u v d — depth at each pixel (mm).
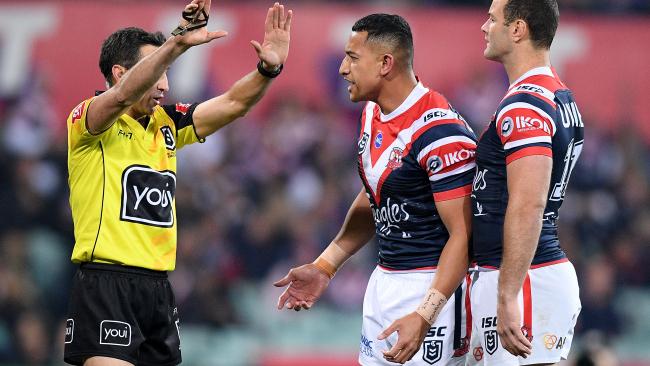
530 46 15930
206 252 42000
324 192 43312
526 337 15609
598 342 24703
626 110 43625
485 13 43375
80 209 16344
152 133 16828
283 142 43406
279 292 41750
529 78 15750
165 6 42906
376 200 17469
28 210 42781
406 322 16016
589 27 43969
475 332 16766
